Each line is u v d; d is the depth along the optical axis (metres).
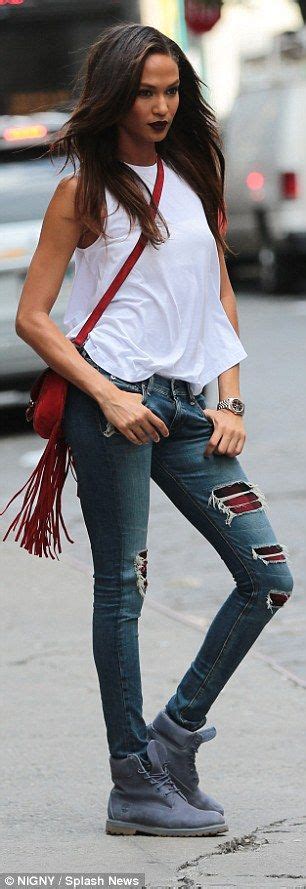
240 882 7.60
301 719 10.54
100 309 7.95
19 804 9.06
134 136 7.86
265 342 30.23
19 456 21.09
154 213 7.88
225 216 8.30
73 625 13.19
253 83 40.34
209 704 8.35
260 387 25.11
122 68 7.65
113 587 8.12
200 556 15.56
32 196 22.56
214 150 8.21
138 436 7.79
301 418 22.38
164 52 7.71
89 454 7.97
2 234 22.16
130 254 7.85
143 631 12.88
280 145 38.00
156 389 7.95
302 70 38.44
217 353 8.19
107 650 8.17
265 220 38.75
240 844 8.23
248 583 8.06
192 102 8.11
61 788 9.35
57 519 8.32
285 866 7.82
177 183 8.02
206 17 40.44
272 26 60.72
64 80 33.75
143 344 7.94
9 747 10.15
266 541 8.03
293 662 11.99
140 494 8.02
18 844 8.33
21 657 12.27
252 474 18.86
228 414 8.13
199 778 9.39
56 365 7.86
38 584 14.63
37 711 10.89
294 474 18.75
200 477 8.06
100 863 7.96
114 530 8.05
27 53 34.81
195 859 7.99
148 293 7.91
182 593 14.19
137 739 8.34
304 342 29.92
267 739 10.13
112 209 7.81
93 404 7.92
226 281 8.44
